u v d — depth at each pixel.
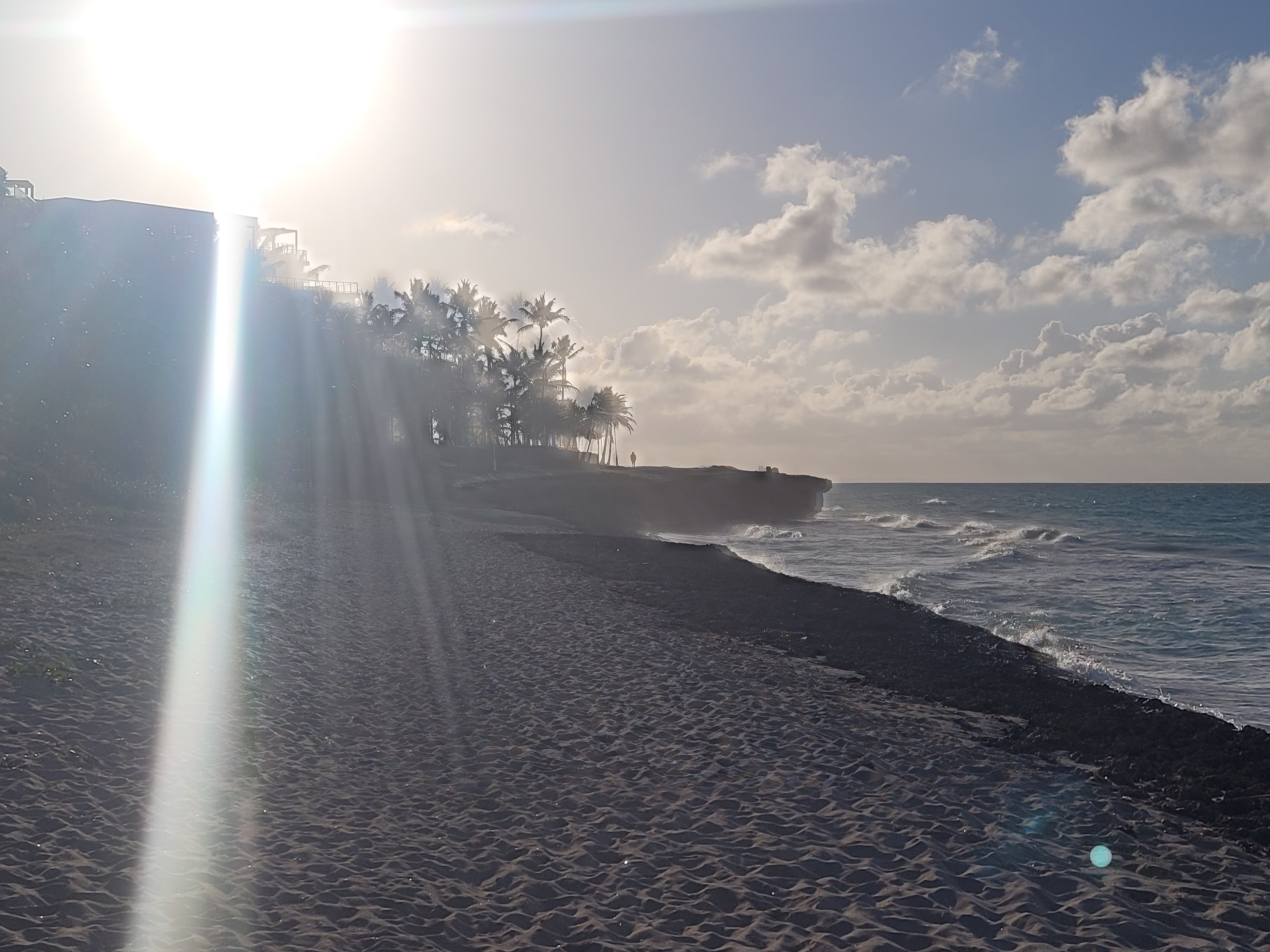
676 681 14.35
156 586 16.98
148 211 46.28
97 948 5.39
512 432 94.12
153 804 7.83
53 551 19.08
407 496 55.06
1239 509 102.50
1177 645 21.39
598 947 5.98
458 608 20.06
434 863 7.31
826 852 7.79
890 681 15.65
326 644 15.02
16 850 6.58
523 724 11.67
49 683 10.40
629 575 29.11
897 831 8.40
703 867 7.43
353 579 22.27
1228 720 14.91
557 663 15.27
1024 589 31.31
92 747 8.90
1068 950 6.18
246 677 12.23
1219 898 7.24
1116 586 32.09
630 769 10.06
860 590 29.30
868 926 6.42
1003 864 7.73
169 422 35.03
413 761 10.02
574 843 7.89
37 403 30.02
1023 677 16.27
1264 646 21.20
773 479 87.00
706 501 77.12
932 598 28.91
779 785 9.62
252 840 7.40
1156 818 9.15
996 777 10.32
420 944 5.86
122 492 28.30
